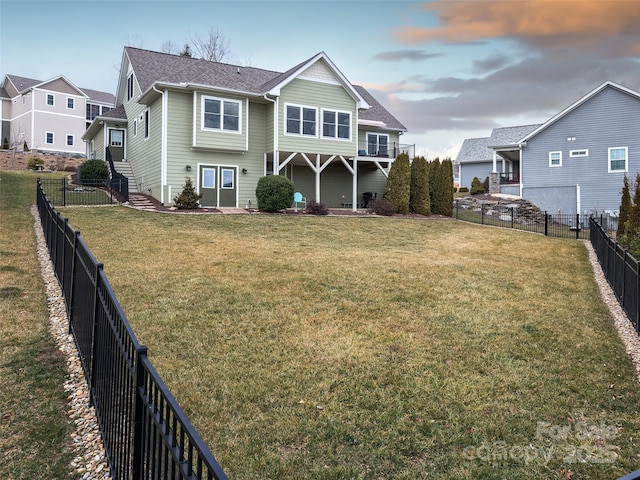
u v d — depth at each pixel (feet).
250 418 13.19
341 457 11.61
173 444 6.86
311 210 63.72
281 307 23.00
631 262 24.81
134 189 75.41
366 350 18.28
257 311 22.25
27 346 17.21
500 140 124.77
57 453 11.27
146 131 70.79
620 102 82.23
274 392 14.70
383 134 86.43
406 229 57.21
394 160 75.46
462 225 65.98
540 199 91.20
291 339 19.10
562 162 88.48
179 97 63.82
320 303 23.99
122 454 9.70
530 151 92.53
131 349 9.61
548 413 14.11
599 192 84.53
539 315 23.88
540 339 20.38
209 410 13.46
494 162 98.48
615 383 16.38
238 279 27.68
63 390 14.23
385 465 11.37
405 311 23.39
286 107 68.28
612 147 83.10
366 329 20.63
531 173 92.38
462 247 46.21
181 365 16.25
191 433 6.25
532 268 36.42
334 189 82.89
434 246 46.06
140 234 40.57
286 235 46.14
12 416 12.69
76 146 150.20
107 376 11.46
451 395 14.94
